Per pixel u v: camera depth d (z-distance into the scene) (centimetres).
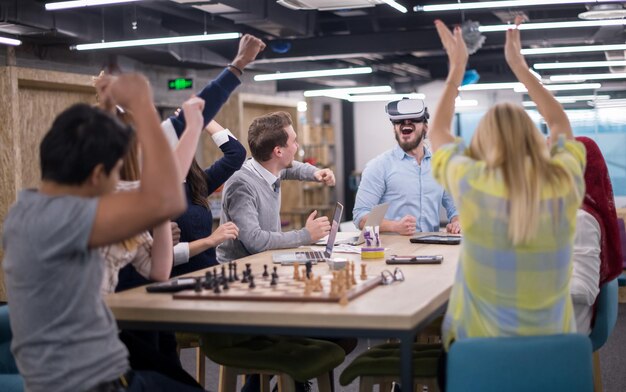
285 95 1698
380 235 479
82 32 919
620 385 518
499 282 251
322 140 1977
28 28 851
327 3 710
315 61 1479
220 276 302
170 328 263
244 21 925
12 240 224
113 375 227
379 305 259
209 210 395
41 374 223
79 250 219
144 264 295
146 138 223
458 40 285
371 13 1145
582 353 251
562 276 254
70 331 223
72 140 222
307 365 313
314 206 1883
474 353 248
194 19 1049
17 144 934
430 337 445
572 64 1236
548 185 247
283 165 441
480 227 249
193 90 1320
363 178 520
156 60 1141
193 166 387
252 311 254
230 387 332
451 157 258
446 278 315
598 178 343
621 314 758
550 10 1162
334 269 337
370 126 2064
